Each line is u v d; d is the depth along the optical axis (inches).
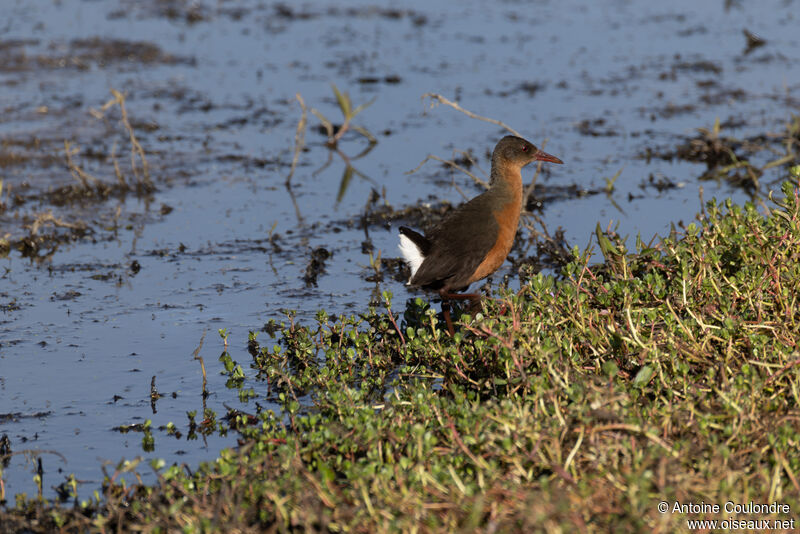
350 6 1185.4
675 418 294.5
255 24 1092.5
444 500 264.4
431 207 615.2
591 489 254.1
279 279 511.5
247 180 673.6
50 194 631.2
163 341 436.5
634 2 1187.3
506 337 344.8
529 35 1040.2
